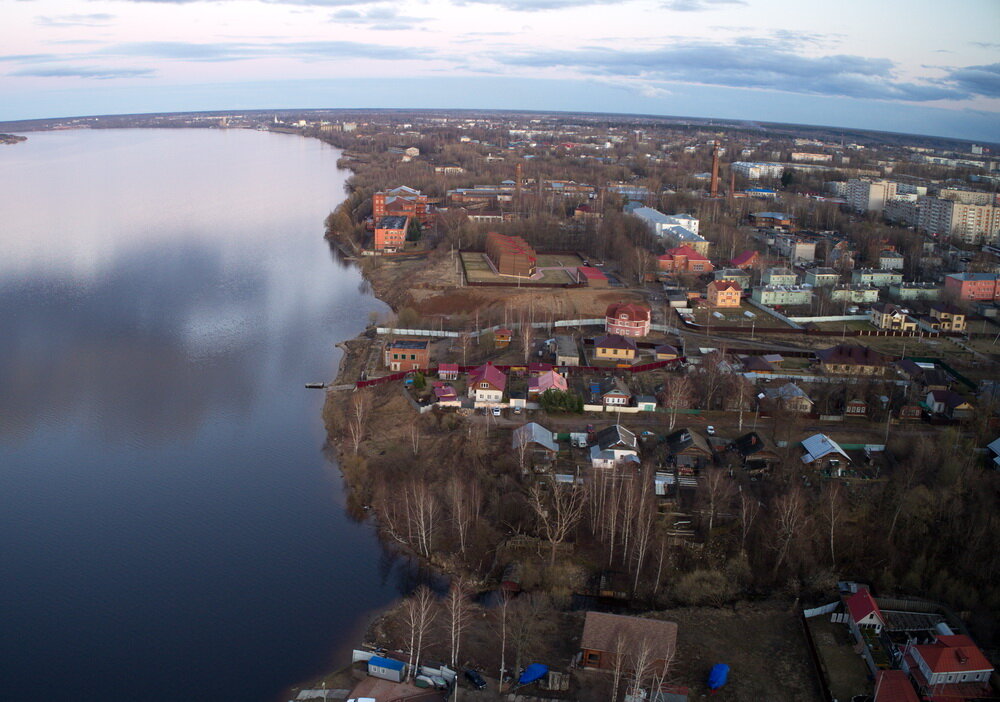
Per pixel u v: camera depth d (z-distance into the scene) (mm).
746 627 105875
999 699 88938
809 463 137500
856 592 109438
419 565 119688
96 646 100750
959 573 112500
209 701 92312
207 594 111250
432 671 94938
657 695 90375
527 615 103938
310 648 101250
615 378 170625
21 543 121375
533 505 125062
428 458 143500
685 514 125125
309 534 126438
